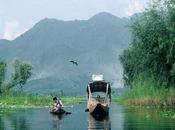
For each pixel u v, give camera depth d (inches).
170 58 3056.1
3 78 6235.2
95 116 2901.1
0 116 2972.4
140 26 3213.6
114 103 5590.6
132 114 2861.7
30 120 2605.8
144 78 3703.3
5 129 2084.2
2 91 6186.0
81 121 2485.2
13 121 2532.0
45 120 2593.5
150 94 3538.4
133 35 3253.0
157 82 3344.0
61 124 2306.8
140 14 3253.0
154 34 3122.5
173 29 2992.1
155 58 3191.4
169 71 3206.2
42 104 4933.6
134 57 3914.9
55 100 3238.2
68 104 5403.5
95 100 3120.1
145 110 3169.3
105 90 3265.3
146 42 3184.1
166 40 3046.3
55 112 3169.3
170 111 2832.2
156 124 2122.3
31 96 5221.5
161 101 3353.8
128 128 1996.8
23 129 2080.5
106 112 2920.8
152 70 3272.6
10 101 5049.2
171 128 1947.6
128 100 4293.8
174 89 3262.8
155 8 3152.1
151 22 3139.8
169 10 3068.4
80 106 4702.3
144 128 1971.0
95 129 2021.4
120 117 2674.7
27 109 3978.8
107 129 2000.5
